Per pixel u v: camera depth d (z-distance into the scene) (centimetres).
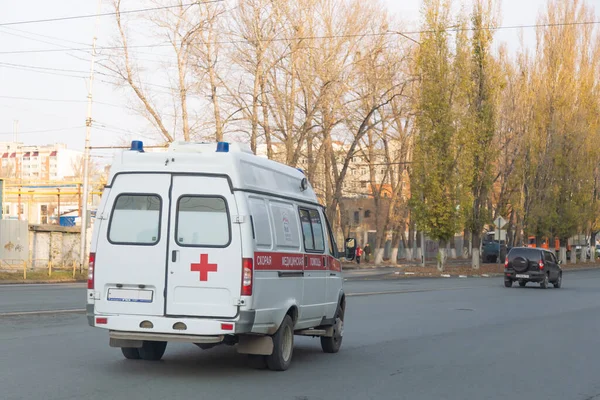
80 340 1298
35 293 2488
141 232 965
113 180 982
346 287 3278
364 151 5866
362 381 991
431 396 898
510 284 3534
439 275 4594
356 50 4628
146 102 4328
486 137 5062
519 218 6328
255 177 1009
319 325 1228
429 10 4681
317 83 4478
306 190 1217
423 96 4678
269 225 1021
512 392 941
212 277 943
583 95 6481
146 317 950
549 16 6294
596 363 1207
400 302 2442
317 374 1041
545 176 6272
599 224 7488
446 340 1480
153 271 954
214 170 960
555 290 3344
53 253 4156
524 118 6153
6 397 808
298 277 1105
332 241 1313
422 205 4741
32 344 1238
